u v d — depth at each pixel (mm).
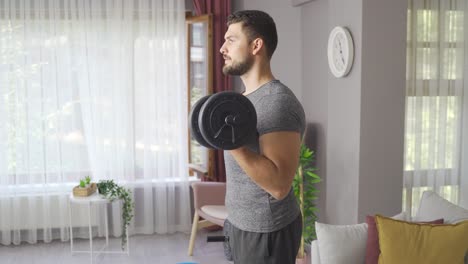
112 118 4914
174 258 4461
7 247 4770
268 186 1354
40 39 4734
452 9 4211
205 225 4707
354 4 3668
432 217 2887
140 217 5117
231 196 1538
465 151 4336
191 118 1365
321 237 2838
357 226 2887
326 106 4418
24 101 4750
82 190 4320
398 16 3645
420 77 4223
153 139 5039
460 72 4277
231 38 1505
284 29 4996
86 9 4785
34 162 4812
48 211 4840
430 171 4332
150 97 5004
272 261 1488
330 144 4109
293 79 5000
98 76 4863
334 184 4070
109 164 4949
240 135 1309
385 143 3719
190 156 5184
